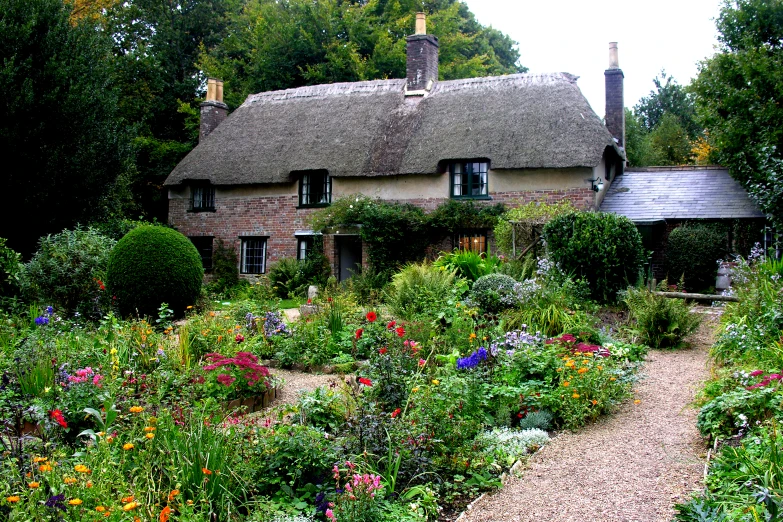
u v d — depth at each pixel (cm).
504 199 1881
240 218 2264
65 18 1783
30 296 1236
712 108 1791
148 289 1233
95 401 565
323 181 2156
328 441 499
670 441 573
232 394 686
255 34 2966
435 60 2241
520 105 1953
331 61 2809
